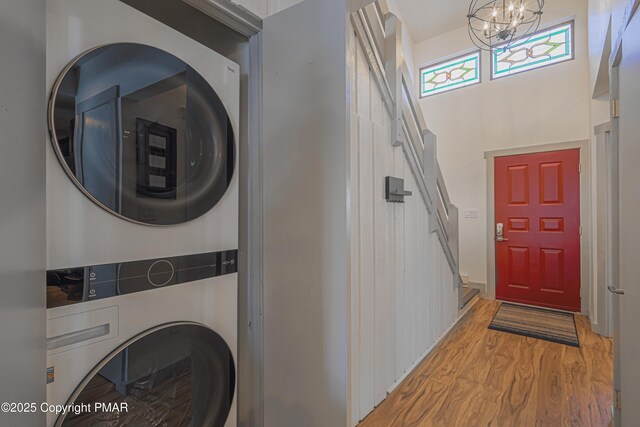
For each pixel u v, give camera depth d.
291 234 1.11
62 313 0.69
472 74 4.28
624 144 1.34
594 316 2.89
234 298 1.13
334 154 1.00
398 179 1.90
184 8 1.22
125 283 0.81
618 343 1.51
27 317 0.52
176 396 0.93
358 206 1.57
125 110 0.82
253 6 1.19
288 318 1.12
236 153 1.16
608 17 1.96
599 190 2.85
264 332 1.20
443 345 2.59
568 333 2.84
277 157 1.15
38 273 0.56
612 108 1.60
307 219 1.07
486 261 4.10
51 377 0.67
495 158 4.04
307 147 1.07
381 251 1.78
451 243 3.03
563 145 3.55
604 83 2.73
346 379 0.98
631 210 1.24
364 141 1.61
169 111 0.93
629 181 1.26
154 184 0.89
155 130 0.89
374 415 1.65
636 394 1.16
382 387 1.78
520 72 3.86
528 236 3.79
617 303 1.52
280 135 1.14
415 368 2.14
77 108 0.71
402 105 1.96
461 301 3.33
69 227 0.71
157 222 0.90
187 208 0.98
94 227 0.75
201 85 1.03
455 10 4.03
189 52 0.99
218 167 1.08
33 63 0.54
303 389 1.08
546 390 1.91
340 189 0.99
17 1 0.49
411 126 2.14
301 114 1.08
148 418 0.86
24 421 0.50
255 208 1.23
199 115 1.02
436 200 2.52
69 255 0.71
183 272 0.96
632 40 1.22
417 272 2.27
